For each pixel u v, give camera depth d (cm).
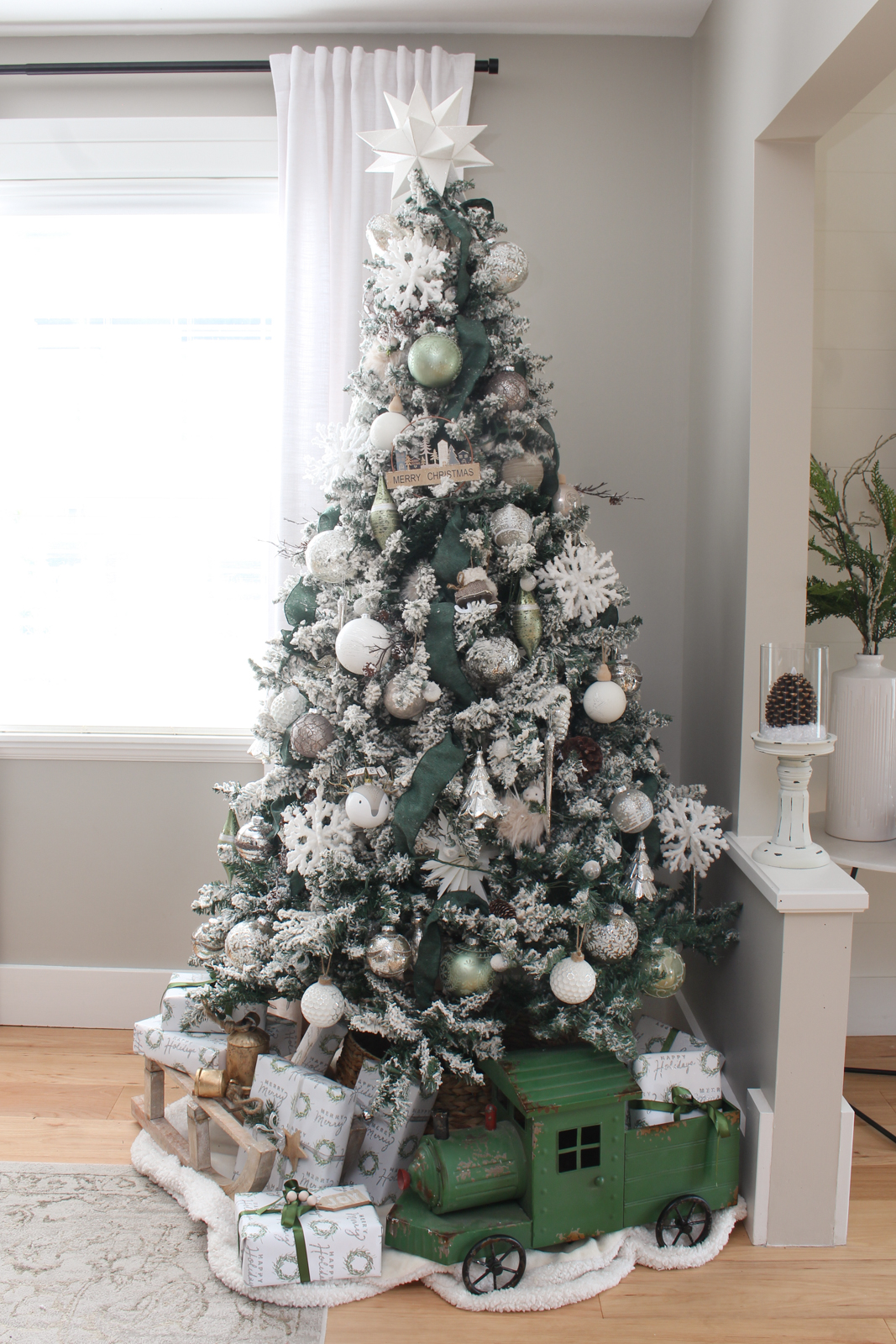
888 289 237
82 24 238
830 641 247
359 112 230
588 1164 163
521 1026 183
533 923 164
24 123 241
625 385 245
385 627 168
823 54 150
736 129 199
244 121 239
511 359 181
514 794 169
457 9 230
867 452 241
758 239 185
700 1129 171
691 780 240
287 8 229
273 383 252
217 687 259
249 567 257
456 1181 157
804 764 177
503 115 241
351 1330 149
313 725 176
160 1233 170
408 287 168
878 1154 199
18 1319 149
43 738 251
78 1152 195
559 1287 156
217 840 253
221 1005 183
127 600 258
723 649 208
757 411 187
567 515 181
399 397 175
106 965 256
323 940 164
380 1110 175
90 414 254
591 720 190
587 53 240
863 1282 161
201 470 255
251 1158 170
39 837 254
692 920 190
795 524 188
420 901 169
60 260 252
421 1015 164
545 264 243
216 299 252
